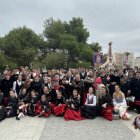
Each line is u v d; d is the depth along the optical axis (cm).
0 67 5428
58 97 1370
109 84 1541
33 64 6203
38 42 6825
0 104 1371
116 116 1294
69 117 1259
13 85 1491
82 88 1370
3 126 1143
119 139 953
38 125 1152
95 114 1297
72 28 6938
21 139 955
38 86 1448
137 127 888
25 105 1338
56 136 989
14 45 6222
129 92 1453
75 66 6141
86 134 1015
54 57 6125
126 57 3512
